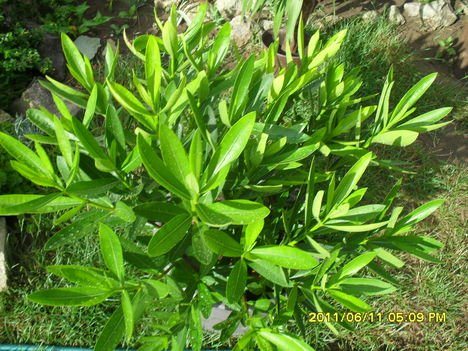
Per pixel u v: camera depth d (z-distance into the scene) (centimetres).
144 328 96
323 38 149
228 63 148
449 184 126
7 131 119
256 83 70
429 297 105
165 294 58
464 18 170
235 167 70
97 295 54
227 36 73
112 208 61
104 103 70
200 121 60
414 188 125
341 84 79
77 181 63
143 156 49
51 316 98
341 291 63
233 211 53
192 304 65
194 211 55
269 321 70
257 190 66
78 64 72
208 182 52
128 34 160
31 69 142
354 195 64
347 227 62
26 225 110
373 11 165
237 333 94
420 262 110
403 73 149
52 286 102
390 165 83
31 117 66
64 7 159
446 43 163
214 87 72
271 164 67
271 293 77
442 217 119
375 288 64
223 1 159
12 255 106
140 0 169
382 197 121
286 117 122
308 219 66
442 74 156
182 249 65
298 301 71
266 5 158
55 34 152
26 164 56
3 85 136
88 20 162
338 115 82
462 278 108
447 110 78
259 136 67
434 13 167
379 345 98
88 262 104
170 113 64
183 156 50
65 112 64
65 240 60
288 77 72
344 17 164
